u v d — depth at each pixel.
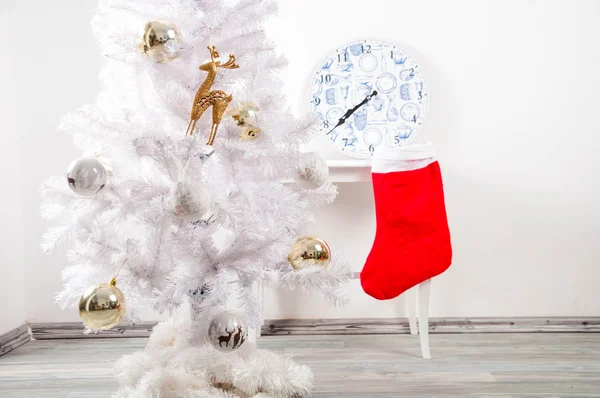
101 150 1.38
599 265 2.07
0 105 1.94
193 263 1.28
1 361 1.78
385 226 1.75
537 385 1.47
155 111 1.35
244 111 1.29
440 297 2.09
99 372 1.65
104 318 1.16
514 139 2.07
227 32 1.33
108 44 1.31
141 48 1.23
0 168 1.92
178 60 1.32
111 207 1.26
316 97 2.07
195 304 1.39
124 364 1.40
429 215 1.72
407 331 2.08
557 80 2.05
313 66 2.07
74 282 1.28
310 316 2.11
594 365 1.64
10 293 1.97
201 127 1.36
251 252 1.28
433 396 1.41
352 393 1.44
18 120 2.03
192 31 1.29
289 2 2.07
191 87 1.36
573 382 1.49
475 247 2.08
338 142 2.08
